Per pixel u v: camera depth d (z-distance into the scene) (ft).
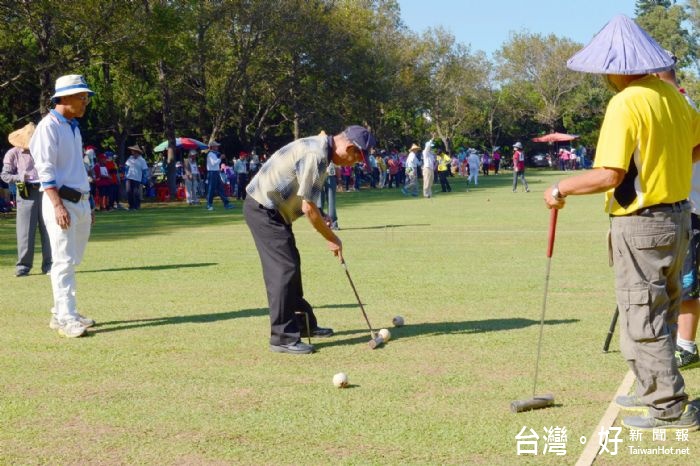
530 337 22.27
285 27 133.08
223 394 17.76
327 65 144.05
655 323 15.03
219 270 36.06
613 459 13.91
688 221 15.28
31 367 20.16
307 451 14.39
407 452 14.26
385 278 32.78
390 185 142.10
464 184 145.28
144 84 126.21
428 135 255.29
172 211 84.74
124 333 23.80
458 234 50.08
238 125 158.61
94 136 133.59
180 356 21.08
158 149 134.51
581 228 52.95
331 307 27.09
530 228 53.42
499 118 261.85
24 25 89.56
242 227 59.93
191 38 117.60
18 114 117.50
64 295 23.88
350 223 60.39
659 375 15.01
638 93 14.78
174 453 14.42
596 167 14.89
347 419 15.99
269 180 21.20
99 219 73.36
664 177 14.71
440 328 23.63
